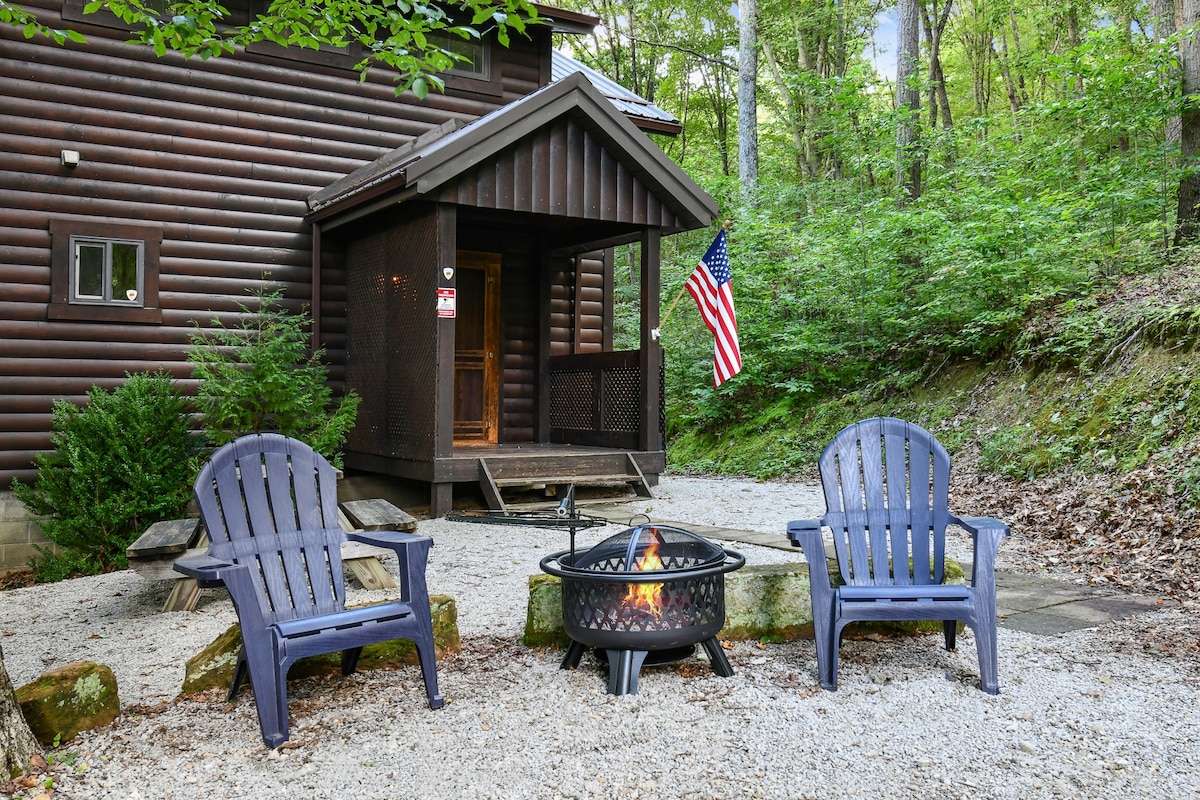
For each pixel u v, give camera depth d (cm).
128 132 915
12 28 864
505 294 1134
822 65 2819
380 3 639
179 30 563
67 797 293
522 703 371
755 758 319
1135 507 697
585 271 1207
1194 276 967
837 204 1872
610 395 1041
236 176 971
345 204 895
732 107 3534
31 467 866
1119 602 529
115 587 650
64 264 880
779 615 459
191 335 899
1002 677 403
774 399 1398
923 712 361
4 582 801
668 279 1692
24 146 869
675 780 302
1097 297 1039
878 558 424
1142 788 296
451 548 705
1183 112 1112
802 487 1076
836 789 295
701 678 402
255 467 387
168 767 315
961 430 1030
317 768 313
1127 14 1964
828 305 1352
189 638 488
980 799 288
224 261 964
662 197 953
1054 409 926
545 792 294
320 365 963
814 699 376
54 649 480
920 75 1591
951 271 1105
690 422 1580
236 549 371
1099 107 1166
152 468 784
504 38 553
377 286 955
